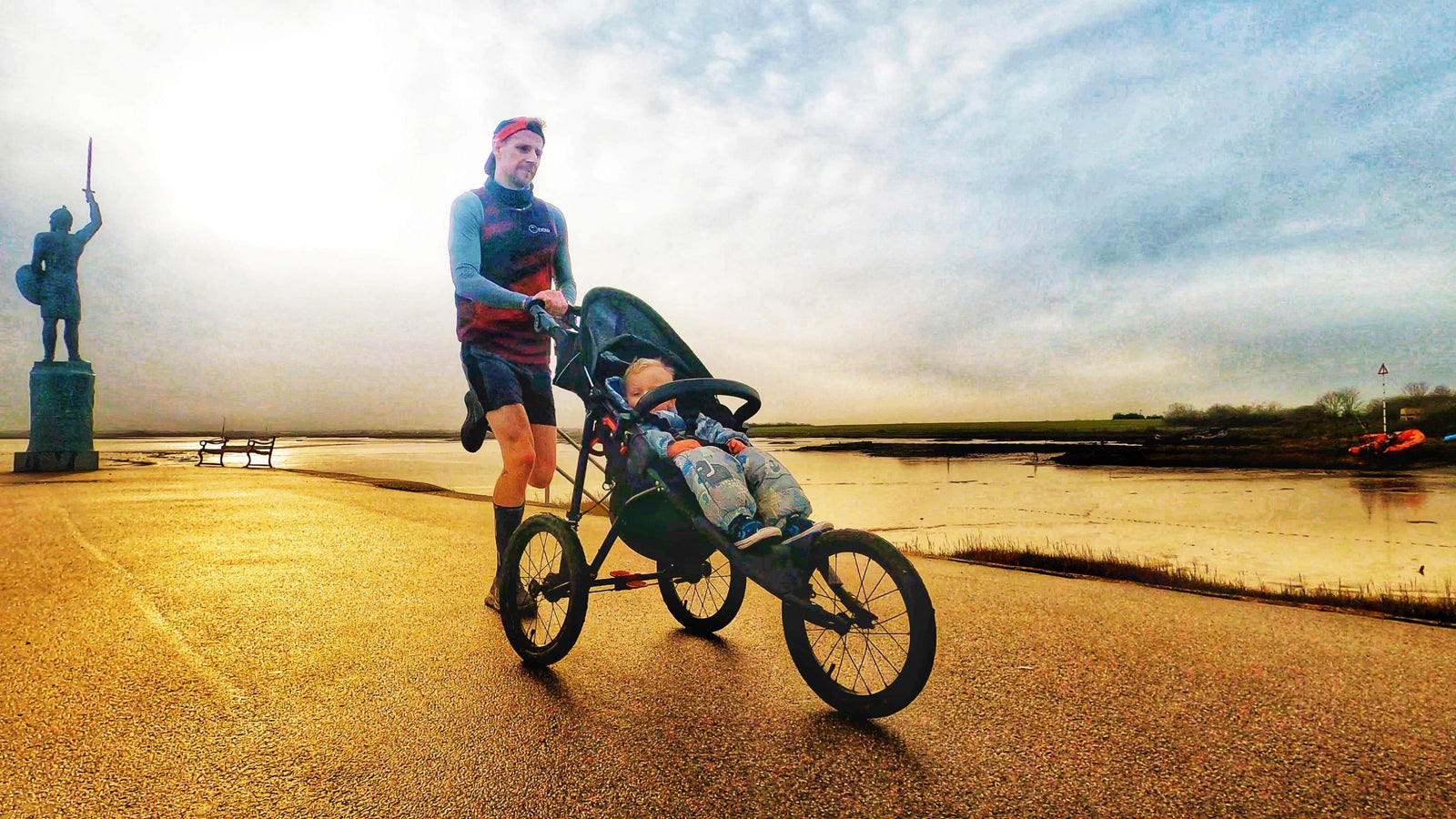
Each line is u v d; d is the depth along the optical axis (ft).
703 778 6.62
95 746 7.12
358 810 6.01
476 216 13.61
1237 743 7.44
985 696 8.77
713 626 11.60
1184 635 11.65
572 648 10.83
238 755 7.00
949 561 19.92
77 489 34.81
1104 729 7.79
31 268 50.19
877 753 7.18
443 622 11.96
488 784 6.49
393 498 32.96
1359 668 9.96
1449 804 6.17
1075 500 47.37
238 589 13.93
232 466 67.72
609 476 10.61
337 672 9.45
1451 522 34.40
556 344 11.42
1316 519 36.47
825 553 8.12
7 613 11.69
